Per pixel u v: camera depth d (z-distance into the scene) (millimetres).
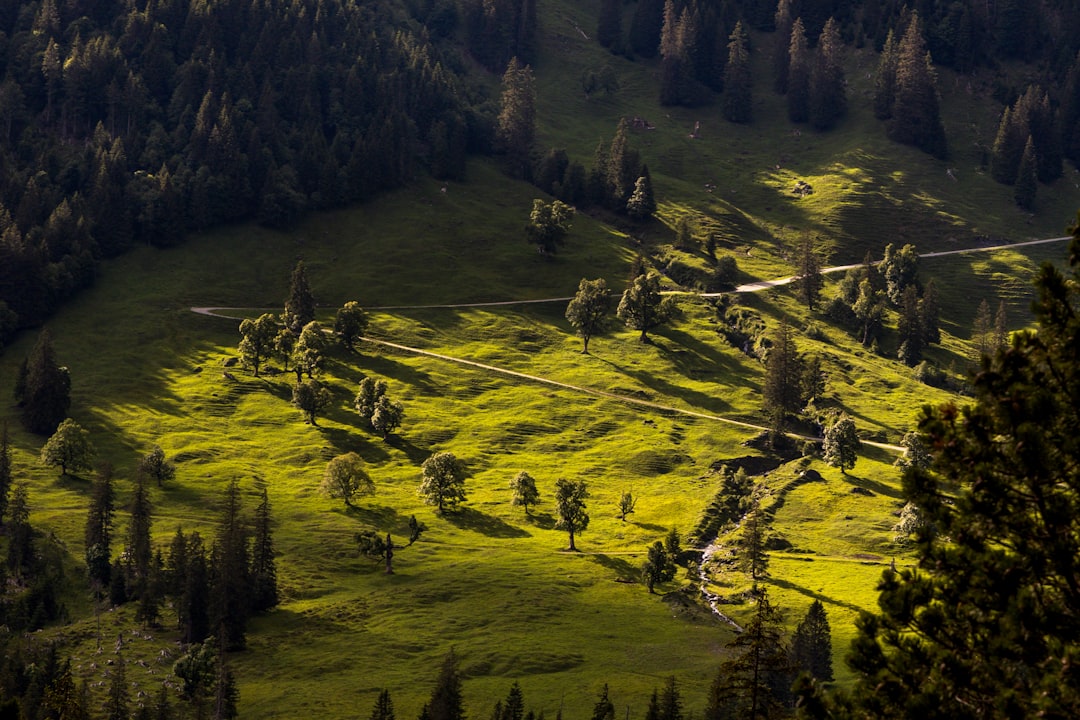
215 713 113562
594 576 158750
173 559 147250
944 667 29500
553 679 123062
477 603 147375
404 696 119500
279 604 146625
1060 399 30719
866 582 152000
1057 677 27031
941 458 31719
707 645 133875
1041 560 29750
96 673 122938
